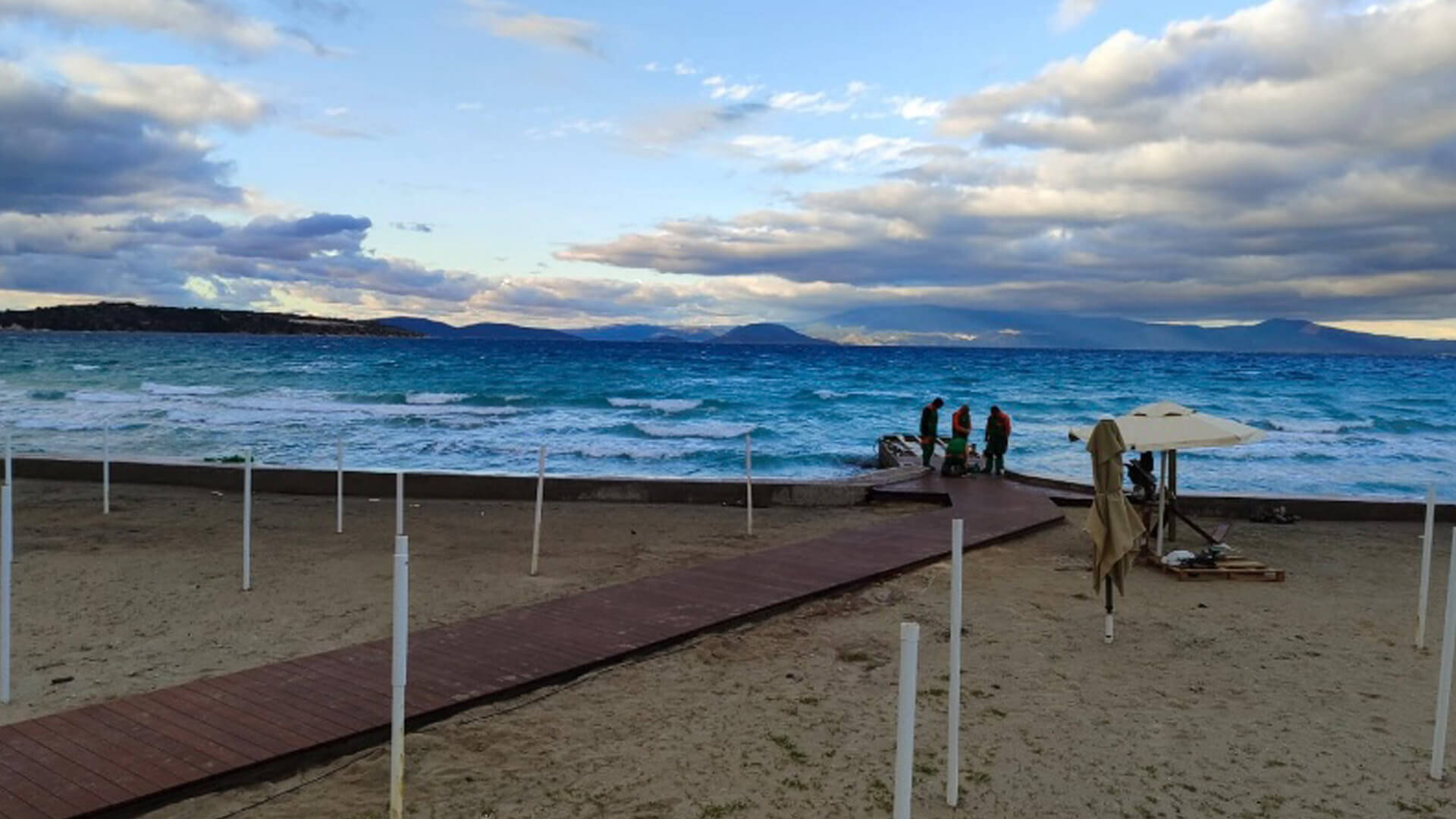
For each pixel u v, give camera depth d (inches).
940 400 812.0
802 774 213.9
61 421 1358.3
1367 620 356.8
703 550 469.4
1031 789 208.5
